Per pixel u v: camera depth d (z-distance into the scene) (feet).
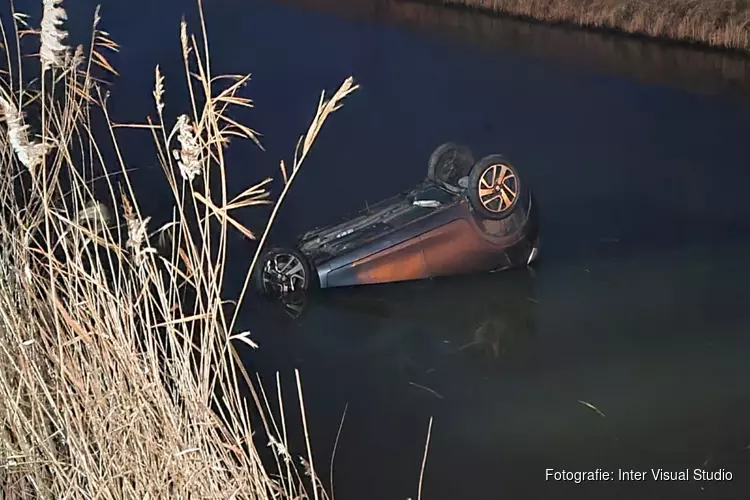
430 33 82.12
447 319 27.99
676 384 24.12
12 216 17.65
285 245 30.42
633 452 21.39
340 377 24.75
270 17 82.12
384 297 29.32
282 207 37.35
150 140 41.57
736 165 45.52
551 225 36.47
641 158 46.75
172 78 57.82
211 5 83.10
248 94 57.67
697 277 31.14
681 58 75.46
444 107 56.54
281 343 26.50
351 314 28.25
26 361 14.84
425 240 30.55
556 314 28.25
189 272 17.44
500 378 24.38
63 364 14.94
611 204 39.17
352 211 36.99
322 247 30.91
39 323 16.33
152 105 50.44
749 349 26.08
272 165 43.19
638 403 23.09
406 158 45.52
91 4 73.51
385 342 26.40
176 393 15.84
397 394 23.70
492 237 31.12
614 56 75.66
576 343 26.53
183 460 14.65
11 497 14.57
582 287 30.22
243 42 71.77
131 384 15.15
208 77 15.11
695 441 21.75
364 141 48.14
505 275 31.19
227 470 15.35
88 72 18.74
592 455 21.44
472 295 29.60
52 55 16.52
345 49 73.00
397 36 79.71
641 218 37.37
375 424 22.44
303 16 84.43
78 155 34.37
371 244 30.30
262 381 24.36
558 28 87.51
